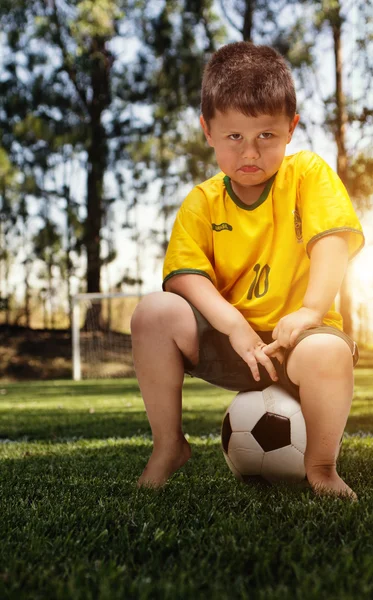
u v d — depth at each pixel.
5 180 16.06
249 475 1.90
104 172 17.06
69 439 3.84
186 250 1.80
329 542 1.25
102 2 16.02
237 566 1.12
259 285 1.78
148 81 17.06
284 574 1.07
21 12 16.72
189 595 0.97
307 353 1.52
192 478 2.08
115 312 18.55
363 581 1.00
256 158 1.66
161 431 1.75
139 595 0.97
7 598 0.99
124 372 15.91
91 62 16.73
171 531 1.31
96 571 1.09
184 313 1.69
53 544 1.27
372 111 11.72
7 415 5.70
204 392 8.84
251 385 1.88
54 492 1.94
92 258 17.06
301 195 1.76
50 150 16.20
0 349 16.67
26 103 16.73
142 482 1.77
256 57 1.67
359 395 7.15
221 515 1.47
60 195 16.77
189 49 16.64
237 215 1.81
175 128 17.05
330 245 1.65
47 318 19.23
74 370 15.26
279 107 1.63
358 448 2.91
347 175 14.00
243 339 1.64
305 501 1.56
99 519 1.48
